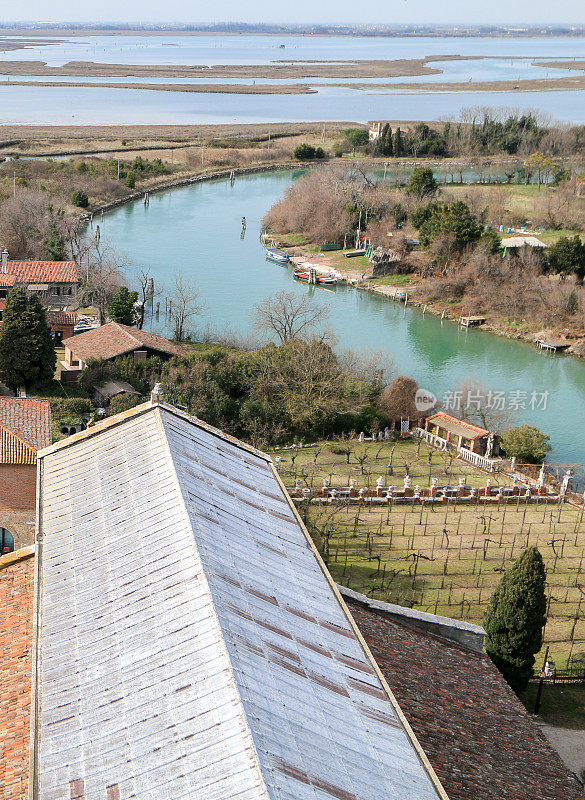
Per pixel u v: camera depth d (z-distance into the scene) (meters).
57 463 41.94
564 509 76.31
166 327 129.75
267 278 161.88
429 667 39.78
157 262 166.00
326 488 73.00
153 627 29.17
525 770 34.72
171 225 197.88
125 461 39.72
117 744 25.20
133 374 96.12
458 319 147.50
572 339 138.62
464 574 62.31
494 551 66.38
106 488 38.19
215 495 37.56
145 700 26.44
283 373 98.88
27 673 31.17
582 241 185.75
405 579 60.75
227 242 185.62
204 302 143.50
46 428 58.09
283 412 94.06
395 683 36.19
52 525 37.03
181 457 38.97
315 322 133.25
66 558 34.47
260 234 194.00
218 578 30.94
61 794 23.94
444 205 171.12
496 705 39.50
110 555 33.62
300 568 35.56
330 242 190.62
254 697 25.77
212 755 23.88
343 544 65.38
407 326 142.50
